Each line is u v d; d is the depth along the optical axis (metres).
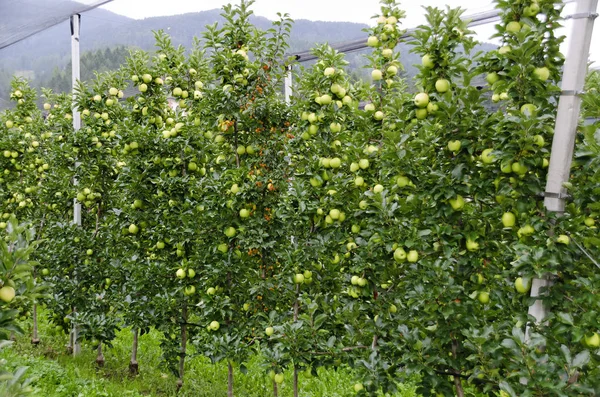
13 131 9.09
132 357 7.04
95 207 7.72
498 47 3.29
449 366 3.53
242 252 5.56
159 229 6.01
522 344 2.73
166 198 6.10
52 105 11.34
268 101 5.48
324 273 5.20
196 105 6.38
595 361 2.67
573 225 2.78
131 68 6.89
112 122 7.62
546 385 2.59
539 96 3.03
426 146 3.50
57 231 7.30
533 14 3.02
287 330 4.44
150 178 6.26
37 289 2.44
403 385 6.05
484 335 2.95
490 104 5.38
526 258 2.77
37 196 8.73
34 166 9.17
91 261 7.27
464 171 3.35
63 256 7.15
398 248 3.62
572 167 2.99
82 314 7.03
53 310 7.41
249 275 5.43
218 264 5.28
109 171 7.60
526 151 2.96
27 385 2.52
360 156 4.75
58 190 7.92
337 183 4.84
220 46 5.52
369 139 5.03
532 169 3.04
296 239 5.11
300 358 4.43
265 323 5.12
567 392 2.59
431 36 3.54
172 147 6.17
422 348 3.47
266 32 5.48
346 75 5.28
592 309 2.73
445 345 3.58
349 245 4.56
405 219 3.79
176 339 6.30
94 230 8.14
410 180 3.67
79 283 7.22
